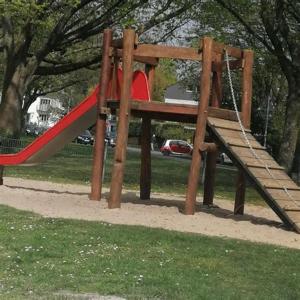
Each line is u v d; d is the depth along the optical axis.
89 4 25.23
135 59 13.45
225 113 12.24
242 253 8.45
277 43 22.48
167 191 17.69
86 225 9.91
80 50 27.58
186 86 44.41
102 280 6.52
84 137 60.88
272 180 11.01
